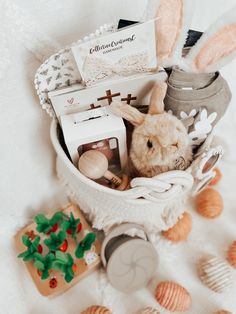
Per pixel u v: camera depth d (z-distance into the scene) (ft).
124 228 1.70
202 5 1.87
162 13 1.36
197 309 1.82
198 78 1.47
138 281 1.83
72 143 1.43
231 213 2.14
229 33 1.38
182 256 1.98
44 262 1.71
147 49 1.42
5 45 1.44
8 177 1.80
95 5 1.58
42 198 2.03
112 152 1.55
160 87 1.43
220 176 2.21
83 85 1.51
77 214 1.92
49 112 1.58
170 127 1.40
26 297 1.83
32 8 1.43
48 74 1.48
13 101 1.57
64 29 1.57
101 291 1.86
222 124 2.34
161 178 1.37
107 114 1.48
